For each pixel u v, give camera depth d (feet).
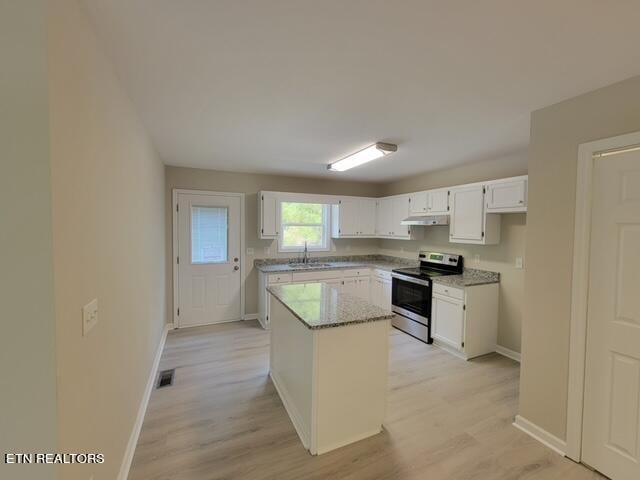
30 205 2.97
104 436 4.69
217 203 14.49
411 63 5.15
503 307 11.51
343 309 7.30
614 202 5.66
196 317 14.33
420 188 15.51
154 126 8.24
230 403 8.12
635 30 4.21
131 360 6.49
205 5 3.77
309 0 3.68
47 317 3.04
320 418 6.34
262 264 15.72
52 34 3.02
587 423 6.07
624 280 5.56
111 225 5.13
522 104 6.70
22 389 3.04
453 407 8.03
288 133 8.79
